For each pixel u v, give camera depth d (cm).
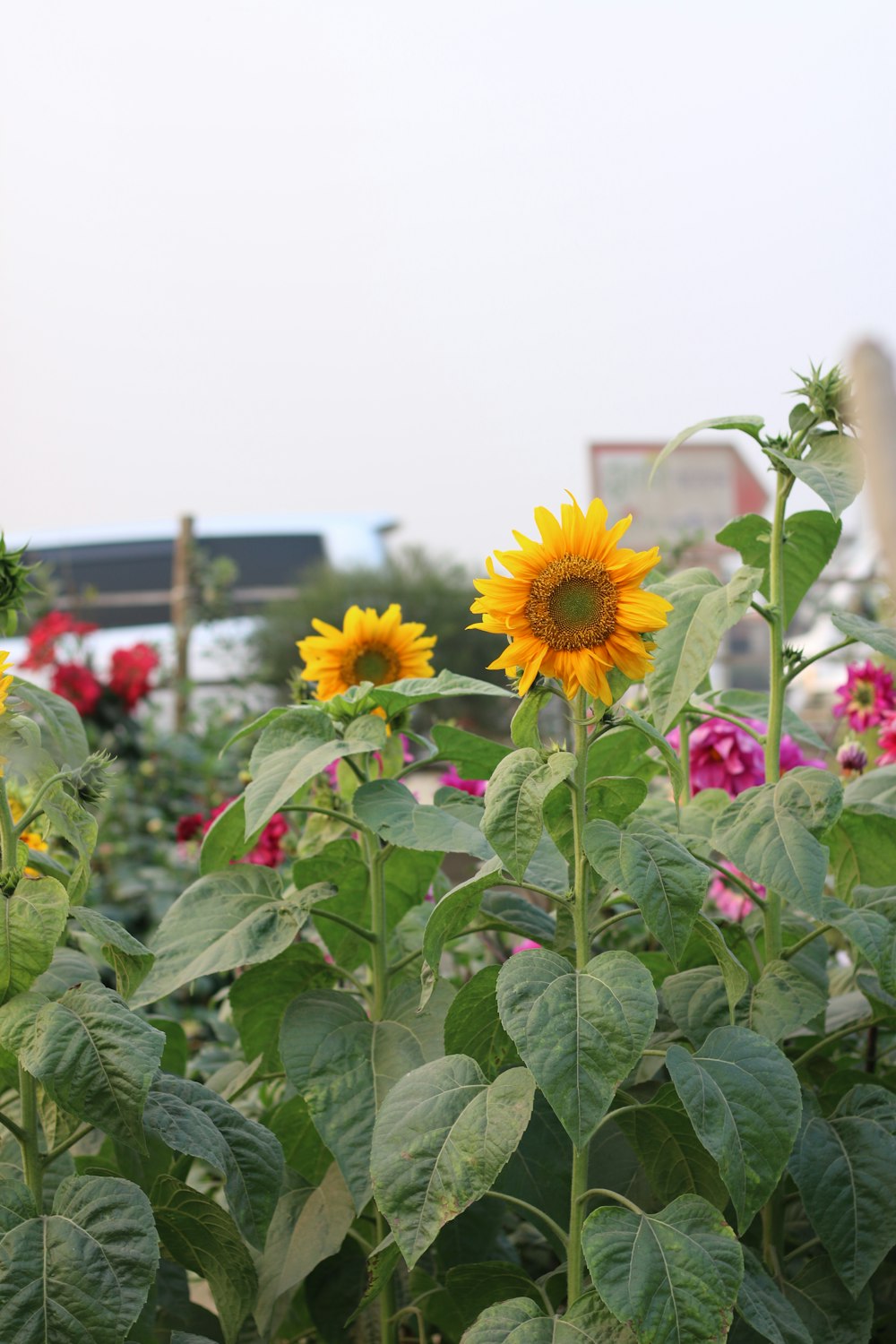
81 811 166
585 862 155
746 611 173
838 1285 168
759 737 185
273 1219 183
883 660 310
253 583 1477
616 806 166
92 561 1384
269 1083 239
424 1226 141
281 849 301
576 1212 150
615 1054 138
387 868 203
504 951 282
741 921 234
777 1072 147
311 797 254
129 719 632
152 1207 166
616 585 150
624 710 158
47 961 151
